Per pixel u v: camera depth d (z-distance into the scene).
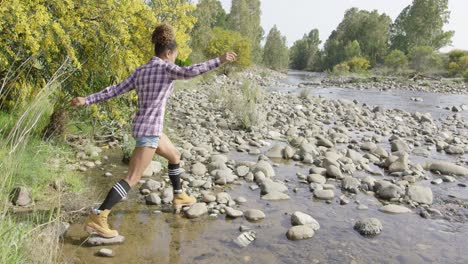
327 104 16.19
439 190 5.89
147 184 5.08
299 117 11.96
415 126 12.06
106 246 3.61
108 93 3.75
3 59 5.14
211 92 15.20
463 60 46.84
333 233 4.20
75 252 3.45
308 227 4.14
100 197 4.66
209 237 3.93
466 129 12.22
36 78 6.02
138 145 3.67
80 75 6.21
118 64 6.12
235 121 10.38
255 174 5.89
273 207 4.85
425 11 73.81
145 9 6.27
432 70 50.12
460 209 5.14
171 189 4.96
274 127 10.36
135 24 6.18
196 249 3.67
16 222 3.70
